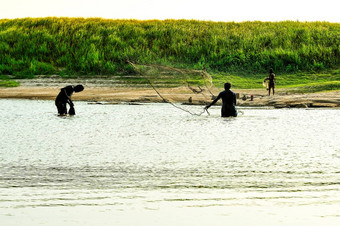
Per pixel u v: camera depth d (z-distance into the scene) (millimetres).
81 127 52469
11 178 27172
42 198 23016
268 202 22312
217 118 60781
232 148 38094
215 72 128875
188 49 143625
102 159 33188
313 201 22422
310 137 44344
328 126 52281
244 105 79188
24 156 34406
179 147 38625
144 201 22531
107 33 158125
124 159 33188
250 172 28828
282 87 110938
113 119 60281
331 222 19438
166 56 141125
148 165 31047
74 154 35281
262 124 54125
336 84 103000
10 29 162625
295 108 73938
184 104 81500
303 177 27484
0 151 36562
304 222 19406
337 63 132125
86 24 165375
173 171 29141
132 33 158500
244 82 118312
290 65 130125
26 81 123500
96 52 140125
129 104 82125
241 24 172250
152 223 19391
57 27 163000
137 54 139750
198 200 22703
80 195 23531
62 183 26031
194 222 19453
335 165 30922
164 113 67812
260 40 149375
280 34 154250
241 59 134375
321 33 153875
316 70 128500
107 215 20422
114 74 128875
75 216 20203
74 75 129500
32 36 155500
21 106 79812
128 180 26797
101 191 24328
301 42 147000
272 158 33500
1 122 57156
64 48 145750
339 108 73188
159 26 165750
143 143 40906
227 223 19406
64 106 65375
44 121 58219
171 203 22172
